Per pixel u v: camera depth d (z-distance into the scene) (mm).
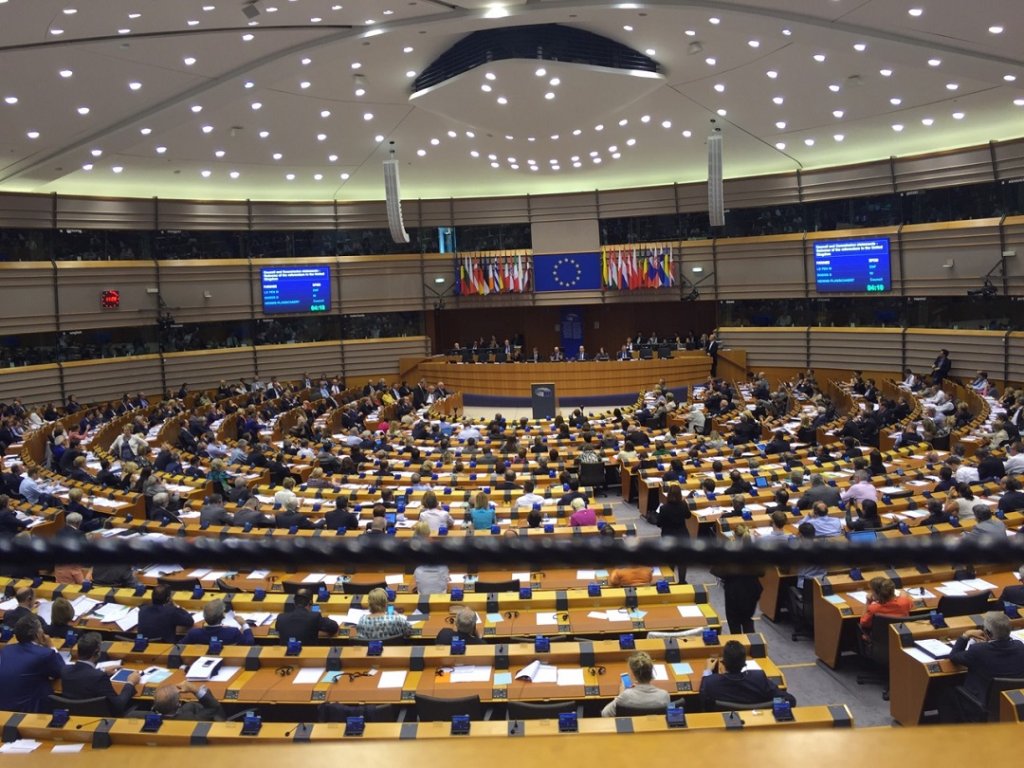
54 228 33375
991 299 31188
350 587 11320
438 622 9891
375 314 40844
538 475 18188
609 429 24328
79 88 21875
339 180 37438
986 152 30906
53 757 1090
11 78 20547
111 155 30312
